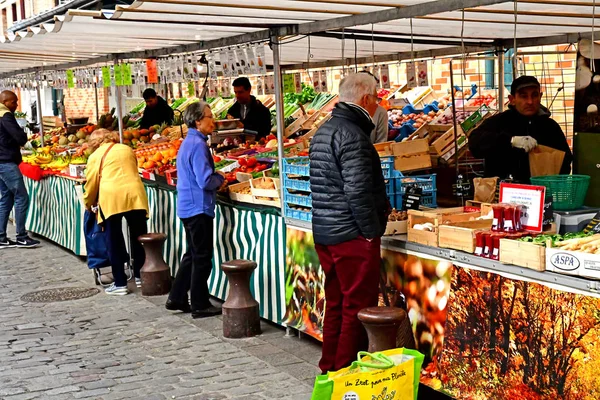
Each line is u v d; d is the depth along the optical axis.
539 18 5.95
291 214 6.53
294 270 6.57
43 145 13.88
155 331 7.19
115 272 8.62
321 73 9.70
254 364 6.15
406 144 6.73
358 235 5.07
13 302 8.49
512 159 6.11
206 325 7.31
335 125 5.05
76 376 6.03
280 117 6.65
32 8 29.83
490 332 4.52
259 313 7.10
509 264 4.34
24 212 11.81
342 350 5.22
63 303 8.38
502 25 6.54
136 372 6.08
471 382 4.68
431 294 4.99
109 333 7.18
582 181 4.86
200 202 7.32
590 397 3.91
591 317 3.87
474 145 6.29
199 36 7.31
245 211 7.34
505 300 4.39
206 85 9.60
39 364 6.36
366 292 5.13
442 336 4.92
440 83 11.49
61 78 12.30
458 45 8.72
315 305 6.32
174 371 6.07
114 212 8.47
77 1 13.64
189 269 7.70
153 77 8.91
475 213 5.09
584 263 3.90
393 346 4.89
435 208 5.79
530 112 6.14
